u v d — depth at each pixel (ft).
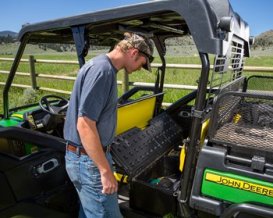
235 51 8.40
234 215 6.35
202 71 5.85
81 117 5.63
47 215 7.86
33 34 8.41
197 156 6.59
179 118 11.10
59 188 8.18
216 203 6.20
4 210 7.51
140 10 6.28
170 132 10.07
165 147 9.39
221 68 6.52
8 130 7.64
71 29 7.39
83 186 6.40
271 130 6.96
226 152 6.25
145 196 7.63
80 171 6.26
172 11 6.00
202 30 5.66
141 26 8.17
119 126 9.38
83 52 7.25
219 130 6.84
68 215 8.18
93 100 5.57
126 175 8.02
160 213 7.49
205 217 6.90
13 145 9.14
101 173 5.85
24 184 7.59
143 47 5.87
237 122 7.93
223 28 5.64
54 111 10.00
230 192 6.13
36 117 10.27
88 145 5.67
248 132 6.78
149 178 8.87
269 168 5.87
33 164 7.71
